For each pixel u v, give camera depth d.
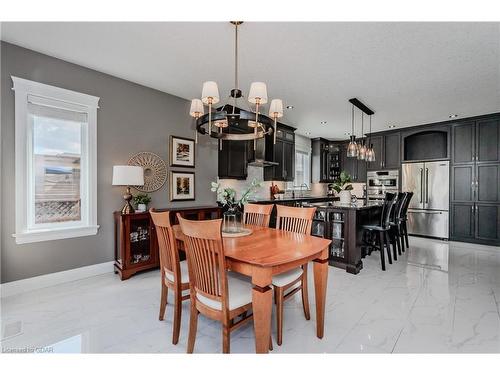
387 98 3.92
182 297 1.89
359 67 2.94
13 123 2.58
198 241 1.59
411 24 2.16
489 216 4.79
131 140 3.46
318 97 3.89
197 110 2.52
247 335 1.96
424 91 3.64
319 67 2.94
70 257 2.99
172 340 1.85
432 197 5.42
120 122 3.36
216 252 1.52
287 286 1.92
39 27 2.25
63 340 1.86
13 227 2.59
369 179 6.40
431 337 1.92
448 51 2.58
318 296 1.91
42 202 2.81
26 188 2.67
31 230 2.72
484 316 2.22
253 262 1.50
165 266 2.05
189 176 4.13
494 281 3.04
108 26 2.23
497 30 2.22
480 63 2.82
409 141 6.09
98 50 2.64
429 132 5.64
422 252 4.41
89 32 2.32
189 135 4.14
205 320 2.17
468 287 2.86
